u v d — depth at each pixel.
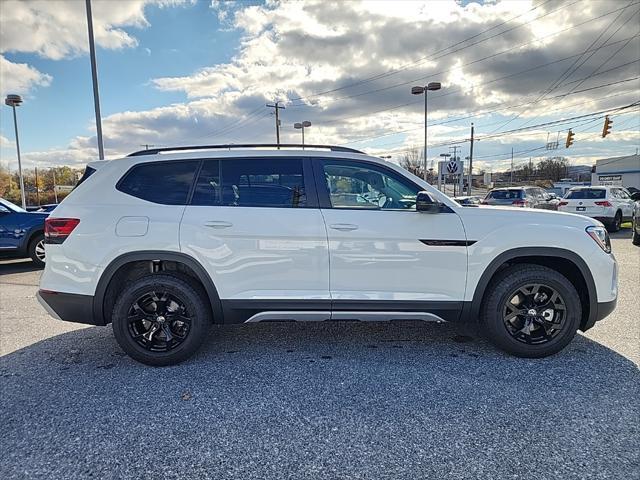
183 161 3.70
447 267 3.57
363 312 3.60
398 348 3.96
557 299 3.61
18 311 5.53
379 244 3.54
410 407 2.91
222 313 3.61
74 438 2.61
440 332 4.38
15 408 2.97
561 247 3.56
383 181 3.68
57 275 3.57
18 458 2.42
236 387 3.24
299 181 3.64
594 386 3.17
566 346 3.86
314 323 4.72
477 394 3.07
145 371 3.55
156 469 2.32
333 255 3.54
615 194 15.56
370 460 2.37
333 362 3.67
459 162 29.47
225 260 3.54
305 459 2.39
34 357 3.88
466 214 3.63
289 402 3.01
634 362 3.58
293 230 3.53
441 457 2.38
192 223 3.54
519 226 3.59
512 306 3.65
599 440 2.51
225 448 2.49
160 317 3.61
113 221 3.55
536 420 2.73
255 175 3.66
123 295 3.57
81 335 4.48
